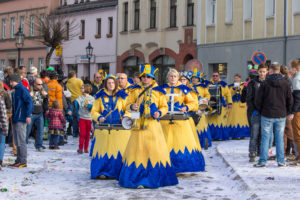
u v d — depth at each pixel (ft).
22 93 33.53
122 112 29.32
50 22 107.96
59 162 36.14
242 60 87.76
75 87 54.85
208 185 27.50
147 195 24.61
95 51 125.18
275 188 25.08
